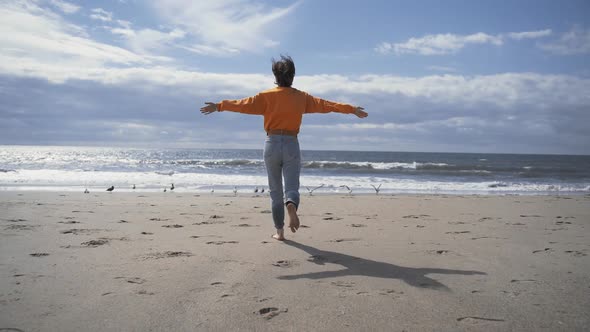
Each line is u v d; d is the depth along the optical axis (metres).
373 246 3.45
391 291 2.20
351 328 1.69
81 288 2.19
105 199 7.45
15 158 33.56
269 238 3.78
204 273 2.51
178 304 1.96
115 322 1.73
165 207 6.23
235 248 3.29
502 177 20.27
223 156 56.25
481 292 2.19
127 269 2.58
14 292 2.11
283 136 3.33
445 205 7.29
